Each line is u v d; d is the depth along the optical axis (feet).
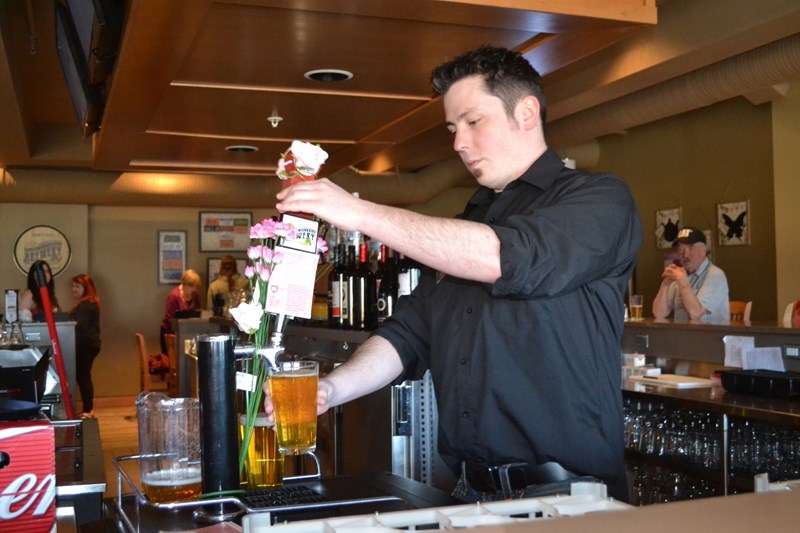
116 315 32.76
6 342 13.48
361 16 9.96
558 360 5.47
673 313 19.35
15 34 18.72
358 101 14.17
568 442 5.50
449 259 4.93
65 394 12.23
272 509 4.39
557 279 5.02
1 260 31.14
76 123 27.89
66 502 5.65
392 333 6.44
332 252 13.96
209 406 4.92
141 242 33.12
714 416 11.05
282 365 4.89
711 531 1.63
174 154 19.17
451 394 5.87
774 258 23.34
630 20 10.23
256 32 10.52
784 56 17.69
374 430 10.44
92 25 11.22
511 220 5.16
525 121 5.79
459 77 5.82
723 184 25.08
